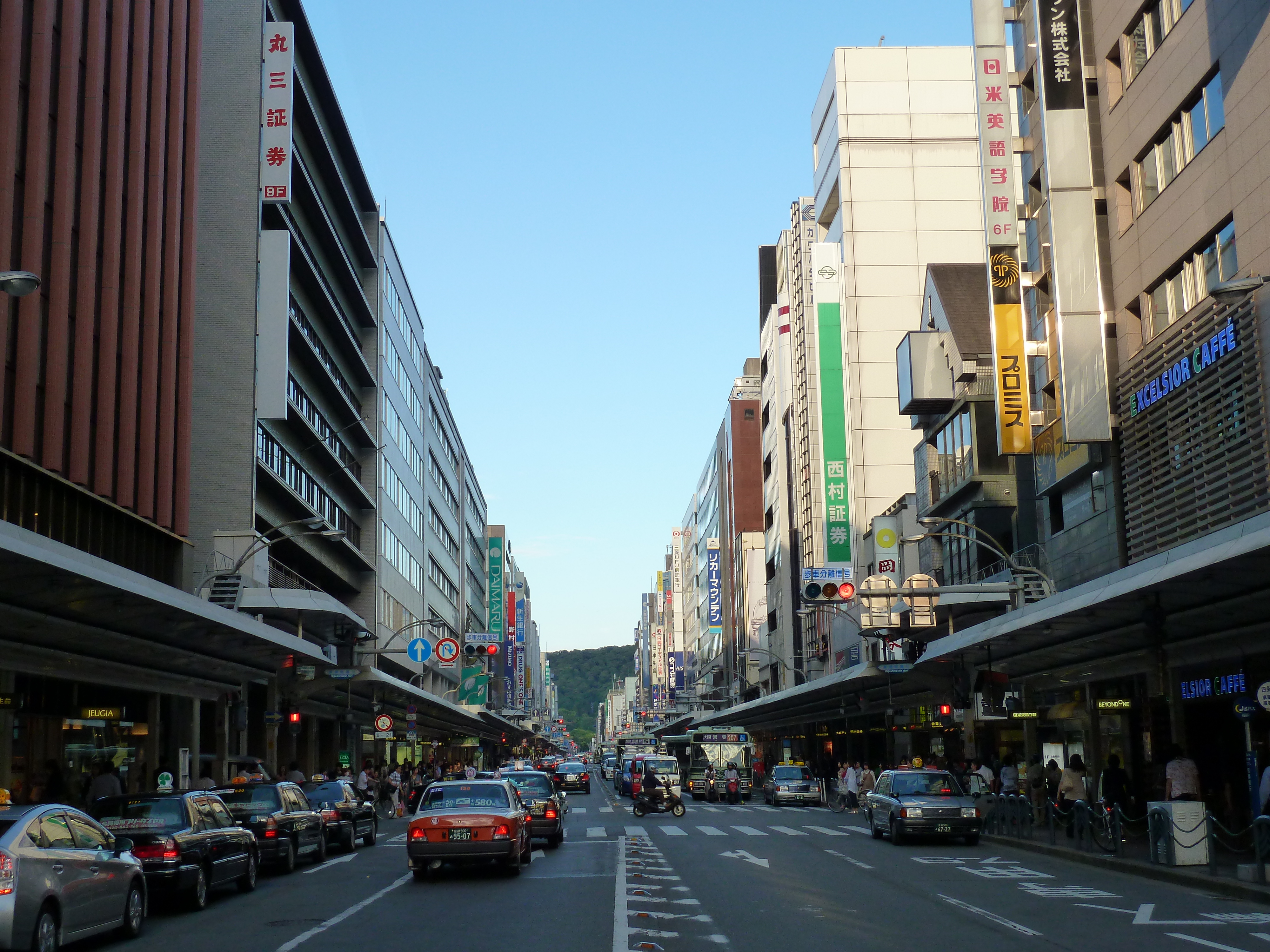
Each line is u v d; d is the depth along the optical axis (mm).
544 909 16281
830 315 76875
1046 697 39500
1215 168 28750
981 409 46188
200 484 47094
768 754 104938
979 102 38875
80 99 34156
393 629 77250
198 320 48312
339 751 65875
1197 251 30188
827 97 82250
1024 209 40938
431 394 100000
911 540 36500
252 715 48719
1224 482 26562
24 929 11312
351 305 68500
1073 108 35188
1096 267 34344
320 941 13609
